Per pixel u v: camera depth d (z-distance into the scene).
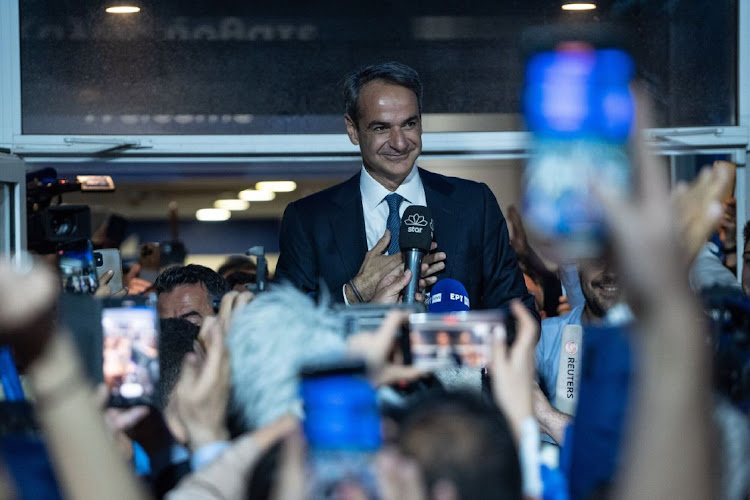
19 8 4.48
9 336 1.23
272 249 12.54
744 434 1.56
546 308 4.72
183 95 4.56
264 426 1.73
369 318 1.92
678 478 1.05
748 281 3.85
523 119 1.11
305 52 4.57
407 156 3.44
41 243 3.97
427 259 3.38
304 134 4.58
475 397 1.43
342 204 3.54
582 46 1.10
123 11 4.53
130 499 1.28
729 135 4.57
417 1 4.56
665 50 4.59
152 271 6.02
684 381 1.03
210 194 11.30
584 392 1.69
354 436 1.41
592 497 1.56
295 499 1.46
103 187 4.34
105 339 1.96
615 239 1.01
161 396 2.21
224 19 4.55
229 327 2.03
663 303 1.01
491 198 3.56
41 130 4.52
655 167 1.02
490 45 4.57
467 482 1.34
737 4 4.58
